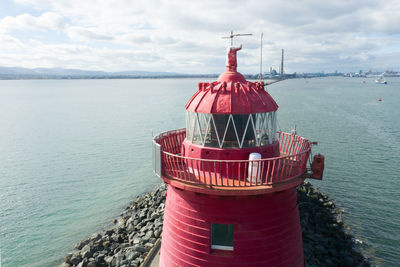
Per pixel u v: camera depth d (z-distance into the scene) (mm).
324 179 38844
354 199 33875
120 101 140250
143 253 24062
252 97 11867
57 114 96688
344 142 55156
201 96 12234
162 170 11875
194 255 11773
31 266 24875
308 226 27578
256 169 10820
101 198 35781
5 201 34531
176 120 82938
